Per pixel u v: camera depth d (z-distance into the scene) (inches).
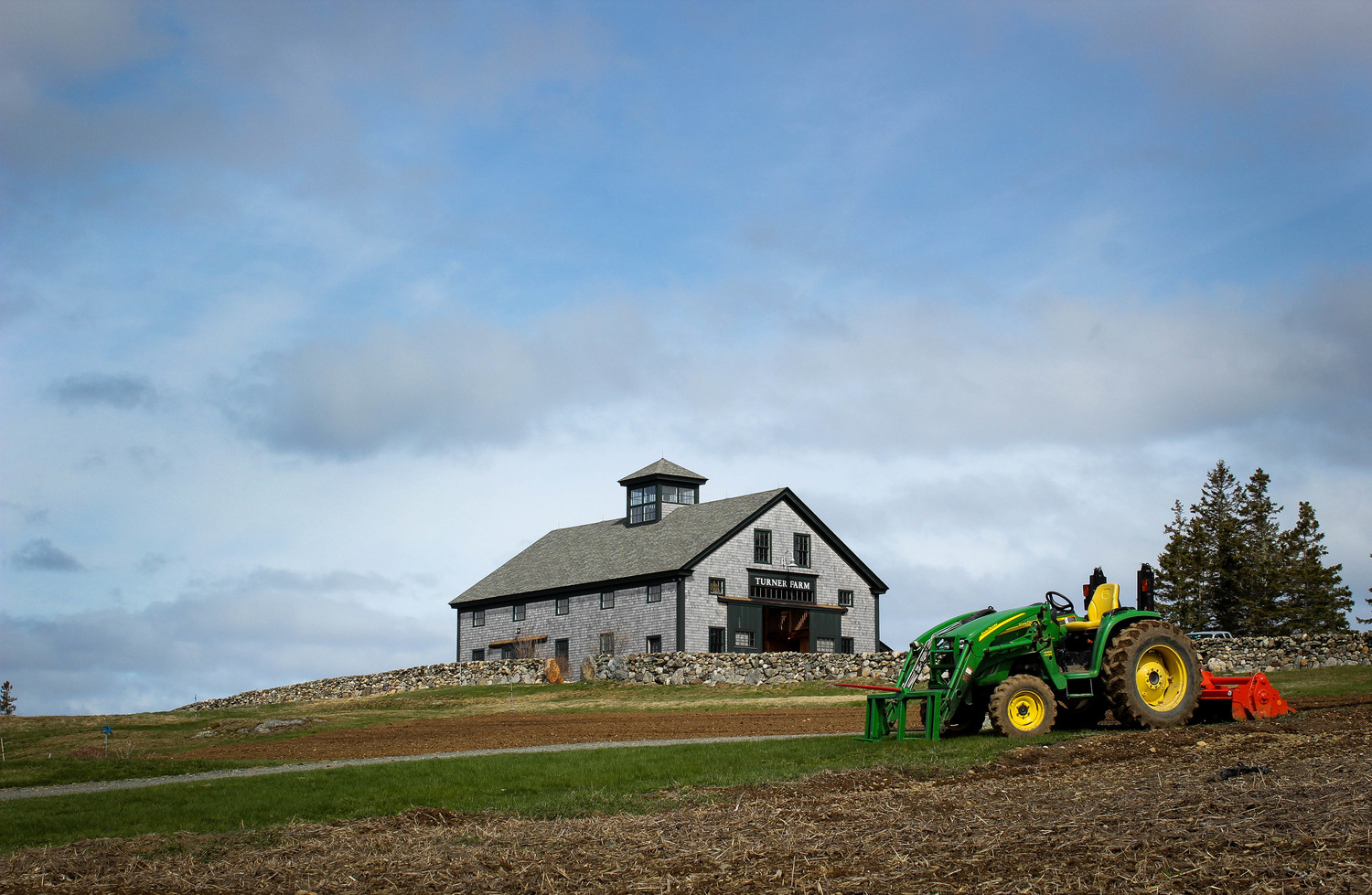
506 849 384.8
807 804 444.5
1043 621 644.1
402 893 333.4
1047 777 477.1
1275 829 324.5
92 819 485.4
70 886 355.3
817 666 1402.6
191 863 382.9
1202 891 275.4
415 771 602.5
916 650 679.7
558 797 507.5
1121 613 639.8
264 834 434.3
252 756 823.7
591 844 388.5
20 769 749.9
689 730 857.5
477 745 821.2
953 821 380.5
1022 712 616.1
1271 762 465.1
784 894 305.9
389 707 1405.0
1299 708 688.4
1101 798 398.9
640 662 1486.2
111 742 1087.6
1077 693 639.1
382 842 407.2
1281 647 1065.5
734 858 351.9
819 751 610.2
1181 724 619.5
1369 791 364.5
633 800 490.3
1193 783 414.0
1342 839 307.0
